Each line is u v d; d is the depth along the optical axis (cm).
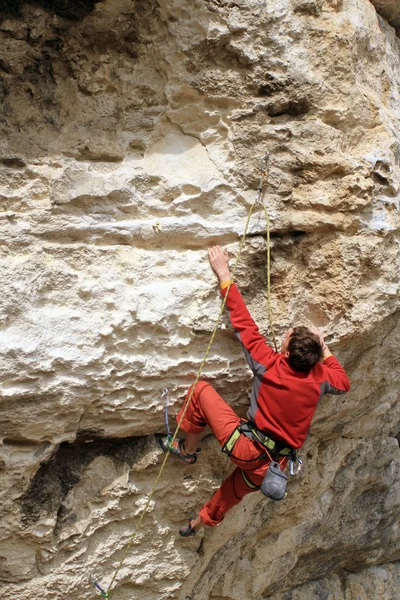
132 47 358
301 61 367
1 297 337
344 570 586
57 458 380
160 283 366
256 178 369
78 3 344
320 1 372
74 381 352
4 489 363
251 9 357
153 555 416
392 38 461
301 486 471
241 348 381
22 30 343
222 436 359
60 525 382
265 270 380
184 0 351
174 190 365
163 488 402
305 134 370
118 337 358
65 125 356
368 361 424
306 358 343
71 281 352
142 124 366
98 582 405
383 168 383
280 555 501
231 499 380
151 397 375
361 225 376
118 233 360
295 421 348
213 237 371
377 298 383
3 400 341
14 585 388
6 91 347
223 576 479
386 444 517
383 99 411
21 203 348
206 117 369
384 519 551
